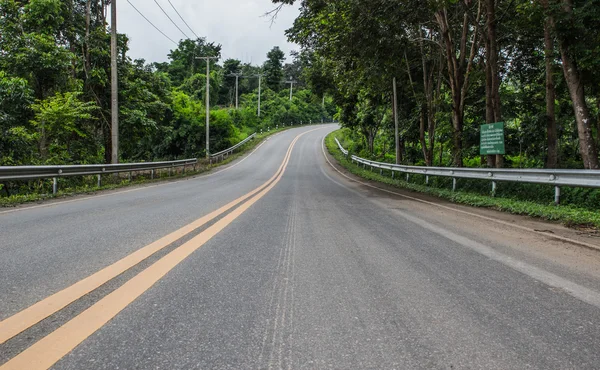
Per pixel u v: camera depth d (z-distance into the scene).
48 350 2.05
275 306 2.78
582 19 9.72
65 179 14.92
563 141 20.75
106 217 6.84
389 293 3.12
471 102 22.47
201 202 9.34
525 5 11.24
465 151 21.58
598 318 2.67
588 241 5.59
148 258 3.99
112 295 2.91
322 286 3.25
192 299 2.87
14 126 16.59
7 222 6.30
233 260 4.00
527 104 20.84
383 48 16.03
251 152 46.66
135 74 25.36
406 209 9.22
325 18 16.34
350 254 4.43
